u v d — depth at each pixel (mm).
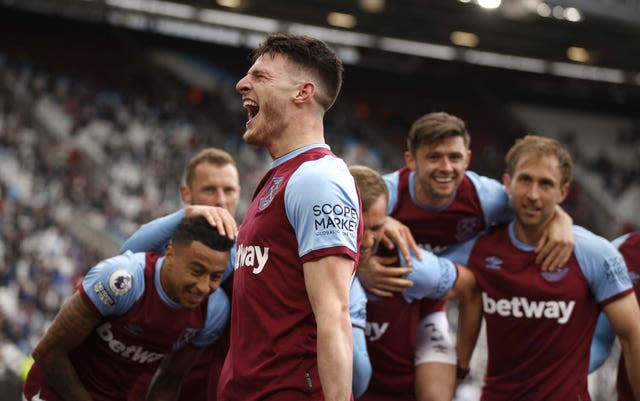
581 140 31250
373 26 24500
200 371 3955
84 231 17250
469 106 31469
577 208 27344
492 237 3926
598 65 27328
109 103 25516
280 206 2463
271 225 2473
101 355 3391
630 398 4059
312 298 2361
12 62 25734
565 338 3703
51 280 14977
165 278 3244
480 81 31000
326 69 2609
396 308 3852
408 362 3979
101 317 3232
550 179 3609
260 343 2475
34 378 3480
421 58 28109
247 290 2514
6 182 18656
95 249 16703
